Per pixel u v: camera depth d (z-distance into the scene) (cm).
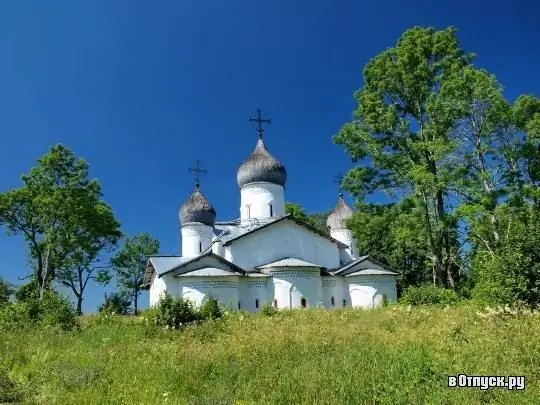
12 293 3966
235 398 983
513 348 1126
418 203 3553
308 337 1527
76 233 5194
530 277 1866
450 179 3450
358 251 5056
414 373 997
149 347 1616
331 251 4253
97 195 5350
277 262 3853
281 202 4603
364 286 4047
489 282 2027
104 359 1446
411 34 3728
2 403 1077
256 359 1248
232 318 2352
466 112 3547
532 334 1240
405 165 3653
